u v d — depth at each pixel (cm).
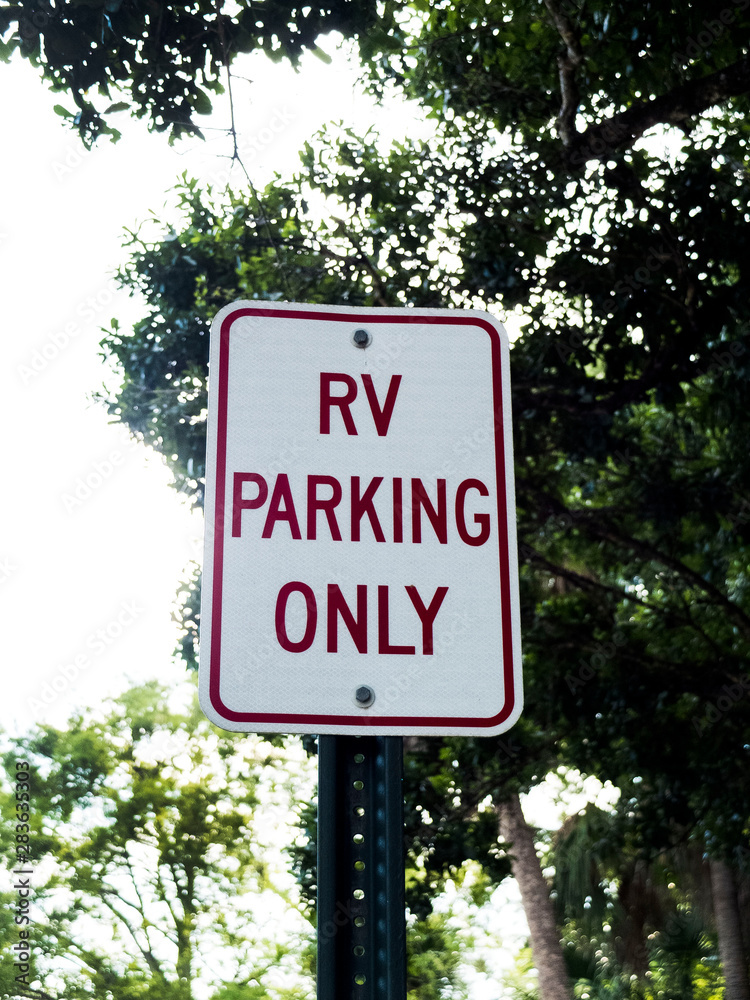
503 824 1828
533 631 1130
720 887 1622
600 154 878
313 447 196
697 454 1140
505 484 198
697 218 895
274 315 202
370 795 182
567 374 969
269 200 998
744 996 1573
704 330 914
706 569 1152
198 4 588
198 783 2394
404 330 204
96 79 586
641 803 1146
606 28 764
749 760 1078
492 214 936
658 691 1094
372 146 976
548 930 1798
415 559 192
